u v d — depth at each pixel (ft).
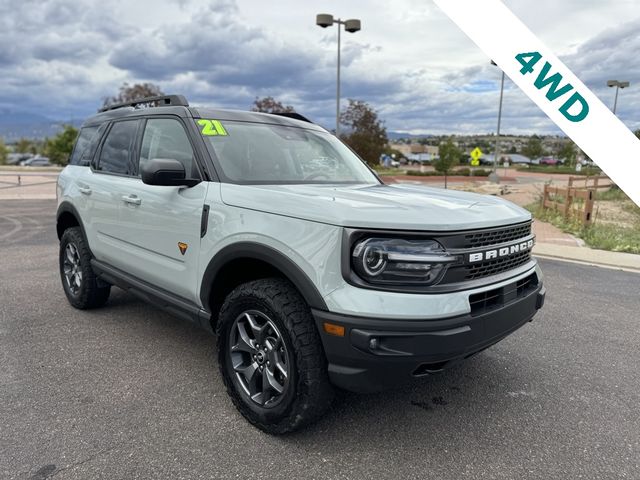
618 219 46.98
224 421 9.19
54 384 10.49
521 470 7.98
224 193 9.42
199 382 10.73
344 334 7.43
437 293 7.55
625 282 21.54
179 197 10.30
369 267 7.48
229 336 9.30
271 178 10.52
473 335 7.76
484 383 11.16
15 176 106.42
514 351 13.19
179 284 10.51
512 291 8.93
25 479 7.41
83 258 14.46
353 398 10.22
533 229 39.29
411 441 8.71
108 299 16.61
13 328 13.75
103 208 13.02
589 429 9.29
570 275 22.86
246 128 11.48
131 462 7.90
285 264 8.04
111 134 13.92
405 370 7.50
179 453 8.17
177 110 11.35
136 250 11.84
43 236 30.14
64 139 179.73
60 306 15.80
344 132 91.30
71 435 8.61
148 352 12.28
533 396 10.58
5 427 8.80
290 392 8.17
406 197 9.28
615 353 13.15
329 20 60.54
